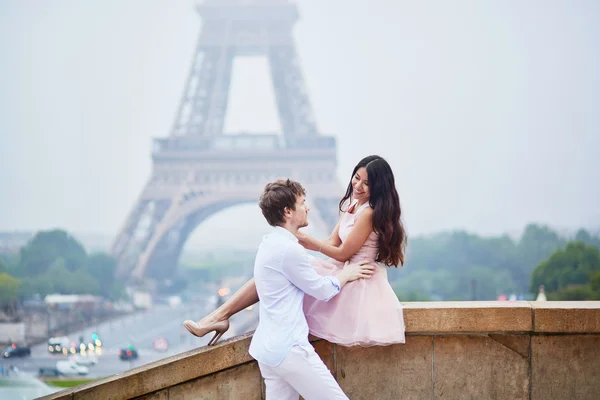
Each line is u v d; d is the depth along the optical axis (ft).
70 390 22.61
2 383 219.61
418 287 441.68
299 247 18.94
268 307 18.84
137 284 423.64
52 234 433.07
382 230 20.63
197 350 22.61
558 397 22.58
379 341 20.49
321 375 18.51
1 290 361.51
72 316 367.66
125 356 270.67
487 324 22.34
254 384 22.53
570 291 312.71
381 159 21.06
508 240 487.61
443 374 22.68
